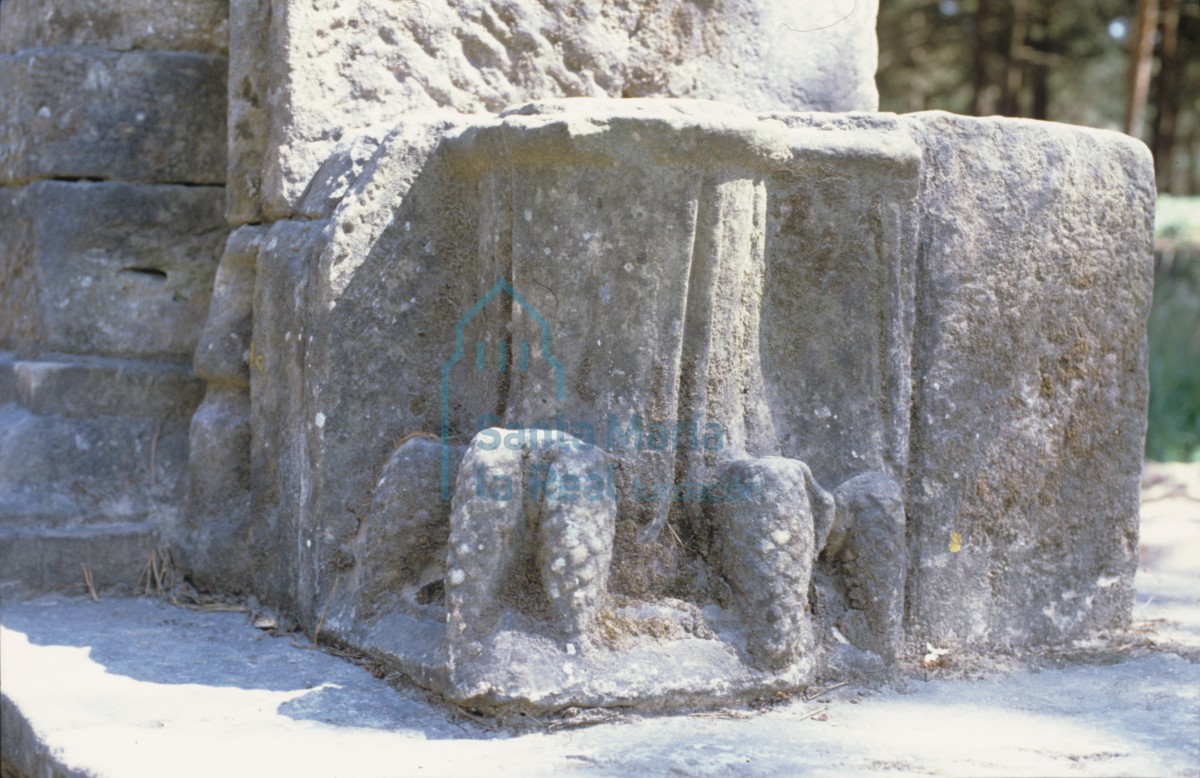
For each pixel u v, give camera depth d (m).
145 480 3.77
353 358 2.99
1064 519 3.21
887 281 2.95
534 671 2.47
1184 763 2.34
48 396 3.76
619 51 3.54
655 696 2.53
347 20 3.34
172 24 3.89
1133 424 3.31
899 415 2.97
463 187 3.02
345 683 2.75
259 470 3.45
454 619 2.53
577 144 2.62
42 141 3.83
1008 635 3.12
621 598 2.66
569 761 2.29
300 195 3.33
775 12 3.68
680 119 2.64
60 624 3.29
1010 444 3.11
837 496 2.87
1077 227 3.18
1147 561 4.35
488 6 3.43
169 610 3.45
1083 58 18.83
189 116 3.89
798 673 2.66
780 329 2.93
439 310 3.04
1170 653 3.20
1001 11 18.05
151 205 3.87
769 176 2.89
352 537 3.02
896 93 20.19
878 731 2.52
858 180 2.92
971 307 3.05
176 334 3.90
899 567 2.88
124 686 2.75
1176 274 11.15
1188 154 21.17
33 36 3.97
